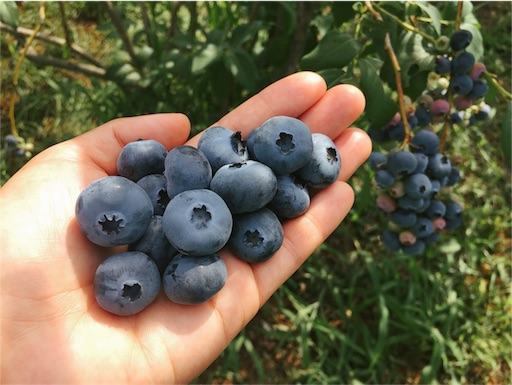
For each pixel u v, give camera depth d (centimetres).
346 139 15
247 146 12
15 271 11
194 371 11
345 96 14
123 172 12
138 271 10
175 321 11
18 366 10
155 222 11
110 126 14
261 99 14
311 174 12
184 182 11
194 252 10
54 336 10
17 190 12
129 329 11
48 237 11
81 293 11
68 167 13
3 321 10
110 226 10
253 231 11
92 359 10
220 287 11
